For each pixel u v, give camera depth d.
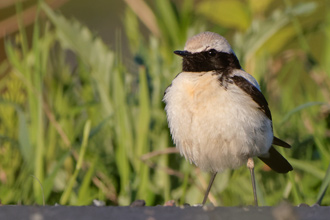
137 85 13.27
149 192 11.33
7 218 7.72
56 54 13.96
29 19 15.62
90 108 12.93
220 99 9.76
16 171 12.08
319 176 11.31
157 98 12.81
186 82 10.07
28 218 7.69
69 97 13.60
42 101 11.80
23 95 12.97
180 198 11.58
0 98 12.02
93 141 12.51
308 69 14.06
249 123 9.84
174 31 14.10
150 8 14.62
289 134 12.99
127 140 12.08
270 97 14.06
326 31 14.10
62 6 19.83
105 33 19.78
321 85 13.80
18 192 11.28
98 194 11.45
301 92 14.09
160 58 13.48
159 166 11.67
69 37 13.06
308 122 13.06
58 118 12.94
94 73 12.92
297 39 14.19
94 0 20.03
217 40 10.52
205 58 10.43
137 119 12.35
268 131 10.31
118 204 11.42
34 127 11.73
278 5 17.41
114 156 12.23
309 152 12.60
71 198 11.44
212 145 9.93
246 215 7.81
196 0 16.52
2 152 12.04
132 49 14.74
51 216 7.76
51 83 13.52
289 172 11.05
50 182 10.95
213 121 9.77
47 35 13.33
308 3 13.67
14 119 12.70
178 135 10.18
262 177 12.02
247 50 13.56
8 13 17.17
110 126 12.48
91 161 11.96
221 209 8.23
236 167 10.43
